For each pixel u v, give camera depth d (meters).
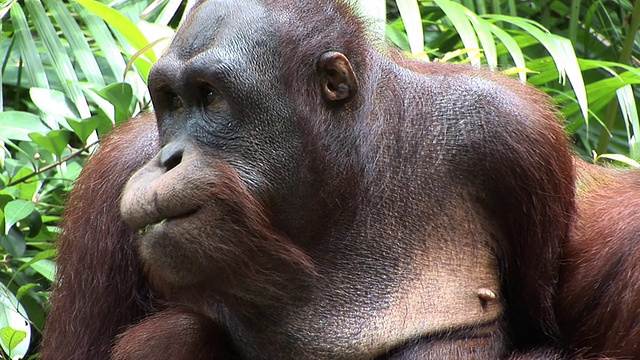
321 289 6.89
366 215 6.96
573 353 7.10
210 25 6.63
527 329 7.47
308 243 6.87
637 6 11.65
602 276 7.12
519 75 9.32
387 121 7.10
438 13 11.74
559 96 11.16
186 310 7.21
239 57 6.51
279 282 6.75
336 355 6.90
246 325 7.02
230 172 6.43
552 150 7.22
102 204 7.70
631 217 7.21
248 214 6.47
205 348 7.01
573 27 11.66
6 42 11.66
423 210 7.03
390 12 12.40
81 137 9.31
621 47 12.35
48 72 11.30
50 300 8.15
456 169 7.07
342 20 6.98
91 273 7.70
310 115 6.71
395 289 6.94
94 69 10.07
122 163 7.72
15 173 9.93
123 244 7.62
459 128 7.09
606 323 7.04
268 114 6.58
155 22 9.72
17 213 8.79
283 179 6.65
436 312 6.91
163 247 6.32
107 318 7.67
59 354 7.80
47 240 9.84
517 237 7.23
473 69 7.73
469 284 7.03
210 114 6.52
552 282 7.31
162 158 6.45
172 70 6.48
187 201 6.28
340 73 6.84
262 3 6.75
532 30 9.87
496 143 7.06
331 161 6.82
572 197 7.43
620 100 10.23
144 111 8.59
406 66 7.61
